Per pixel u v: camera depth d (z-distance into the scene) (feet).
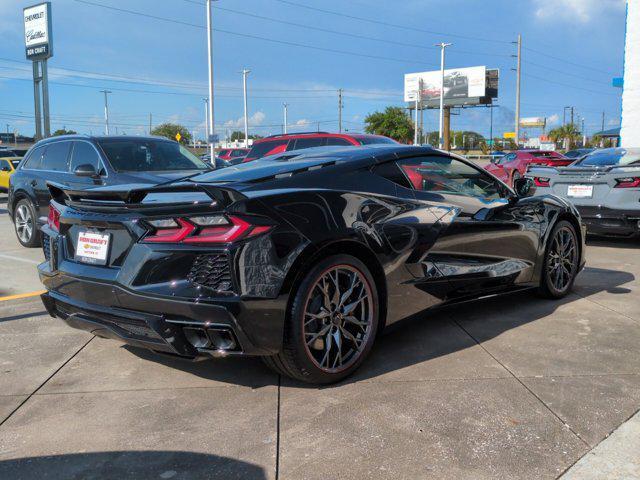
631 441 8.01
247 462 7.69
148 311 9.21
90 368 11.13
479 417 8.78
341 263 9.92
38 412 9.29
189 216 8.95
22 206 26.40
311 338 9.66
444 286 12.23
